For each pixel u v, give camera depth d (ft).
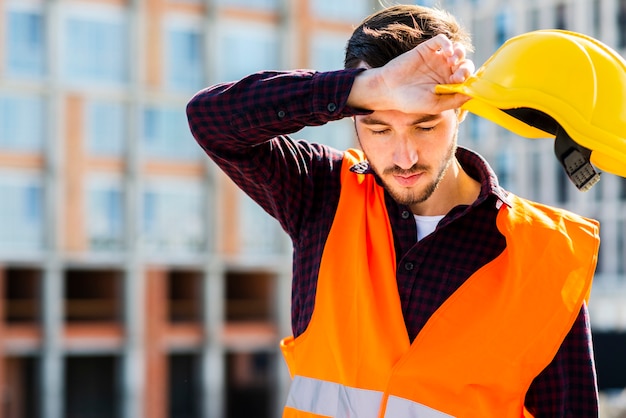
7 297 82.64
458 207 6.65
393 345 6.48
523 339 6.39
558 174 72.59
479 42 75.66
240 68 81.10
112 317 79.20
